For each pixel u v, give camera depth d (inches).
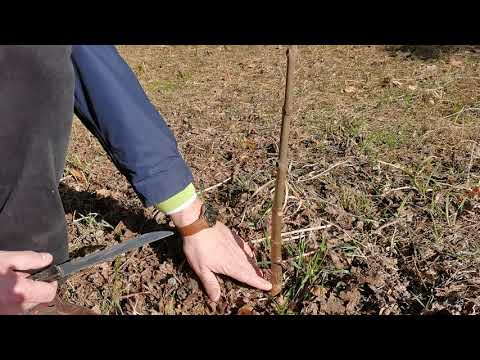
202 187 96.4
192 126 120.5
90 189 99.3
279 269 70.8
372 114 120.4
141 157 61.7
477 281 73.9
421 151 103.8
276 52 165.5
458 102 124.0
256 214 87.9
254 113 125.0
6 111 52.3
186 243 70.6
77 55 56.7
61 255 64.2
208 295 72.5
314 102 128.3
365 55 156.1
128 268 79.0
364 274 76.0
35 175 56.4
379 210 88.6
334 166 99.4
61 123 56.2
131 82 60.9
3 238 58.7
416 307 71.3
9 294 48.9
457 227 83.8
